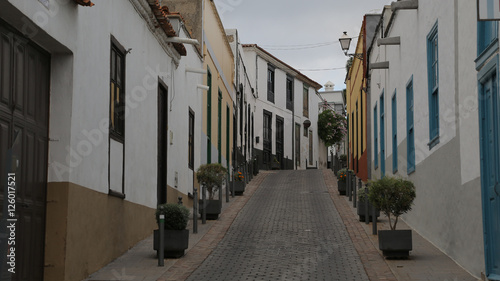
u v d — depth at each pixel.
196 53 17.52
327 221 14.29
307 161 44.06
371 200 9.84
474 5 8.16
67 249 7.32
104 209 8.85
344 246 11.07
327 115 46.94
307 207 16.92
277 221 14.36
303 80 43.44
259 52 35.78
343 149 51.19
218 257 10.06
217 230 12.92
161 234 9.17
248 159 31.78
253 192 21.08
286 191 21.41
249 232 12.77
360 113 25.56
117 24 9.55
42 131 7.20
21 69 6.64
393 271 8.80
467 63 8.55
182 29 14.84
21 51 6.65
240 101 29.14
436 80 10.95
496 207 7.41
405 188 9.70
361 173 25.25
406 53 13.61
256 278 8.48
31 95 6.90
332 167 32.62
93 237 8.34
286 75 40.41
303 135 43.22
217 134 22.06
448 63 9.70
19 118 6.55
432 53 11.27
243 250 10.72
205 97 19.33
